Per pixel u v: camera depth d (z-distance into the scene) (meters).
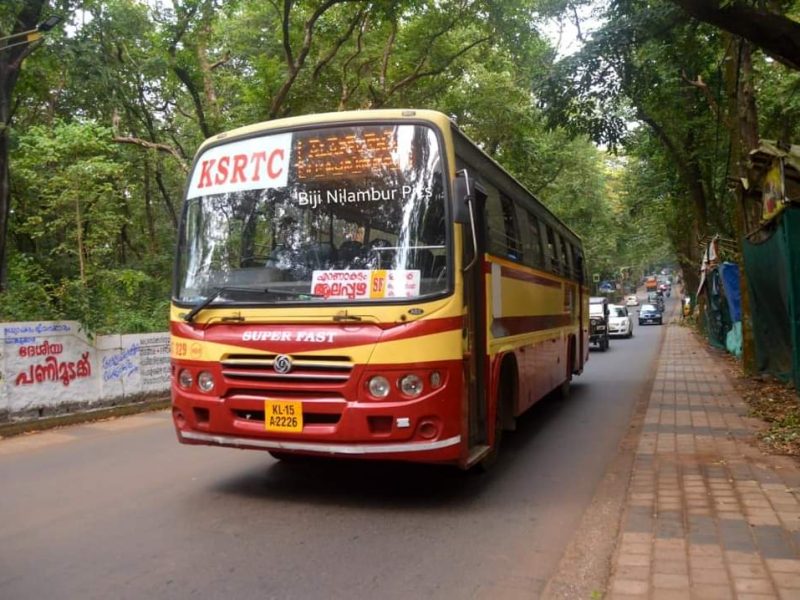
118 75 18.86
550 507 5.84
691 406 10.65
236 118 21.56
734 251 21.84
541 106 13.87
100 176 15.23
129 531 5.21
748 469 6.51
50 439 9.39
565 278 11.90
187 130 26.55
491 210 7.00
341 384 5.30
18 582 4.24
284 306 5.48
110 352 11.56
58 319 11.25
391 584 4.22
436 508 5.82
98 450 8.50
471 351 5.83
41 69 18.67
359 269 5.49
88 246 16.14
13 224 18.94
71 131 14.62
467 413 5.53
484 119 26.14
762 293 12.25
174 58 19.08
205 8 18.17
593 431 9.52
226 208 6.07
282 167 5.95
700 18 8.00
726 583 3.93
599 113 14.30
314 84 21.06
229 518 5.52
